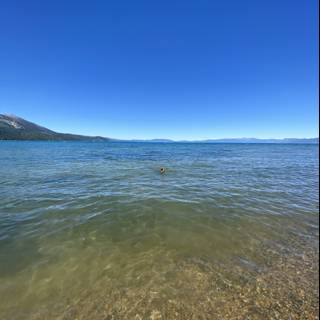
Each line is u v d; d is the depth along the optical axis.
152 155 38.19
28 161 24.52
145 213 7.90
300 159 32.47
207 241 5.85
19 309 3.59
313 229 6.63
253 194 10.68
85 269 4.62
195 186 12.35
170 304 3.72
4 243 5.64
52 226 6.70
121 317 3.47
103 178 14.55
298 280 4.29
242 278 4.34
